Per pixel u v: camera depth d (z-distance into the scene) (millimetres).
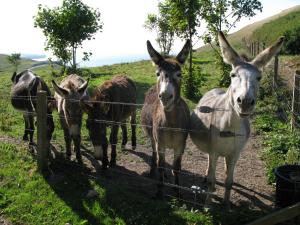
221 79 8281
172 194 3221
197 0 7434
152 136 3361
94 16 10500
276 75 6797
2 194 3062
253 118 5797
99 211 2850
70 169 3547
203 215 2730
